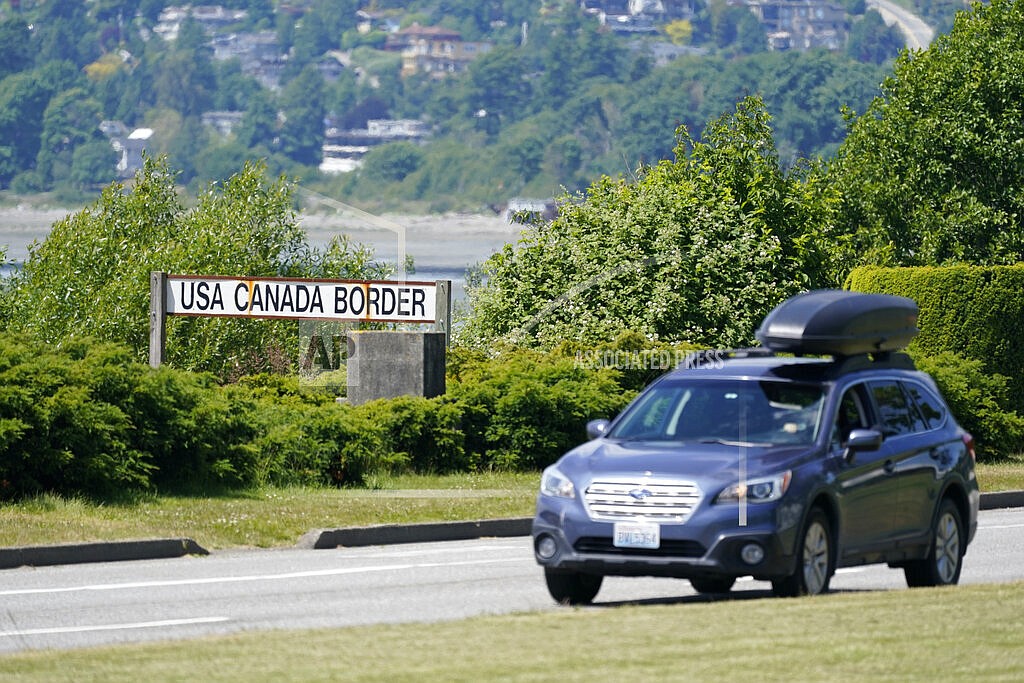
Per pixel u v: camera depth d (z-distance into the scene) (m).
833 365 36.41
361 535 47.41
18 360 54.22
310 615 33.22
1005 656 25.11
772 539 32.16
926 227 121.12
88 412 52.28
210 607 34.44
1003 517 57.50
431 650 25.78
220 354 95.75
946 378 77.62
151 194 109.31
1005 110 121.50
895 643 26.11
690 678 23.28
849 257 112.31
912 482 36.53
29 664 25.30
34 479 51.59
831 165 135.75
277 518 48.81
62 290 100.44
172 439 55.38
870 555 35.16
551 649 25.67
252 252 105.25
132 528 45.78
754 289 84.75
